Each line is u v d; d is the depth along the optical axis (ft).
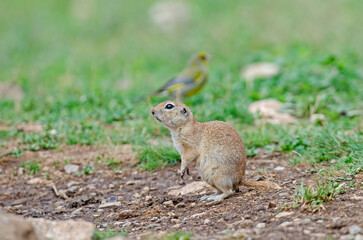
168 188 33.73
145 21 101.04
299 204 25.86
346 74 54.13
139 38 93.45
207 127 29.86
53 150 40.45
